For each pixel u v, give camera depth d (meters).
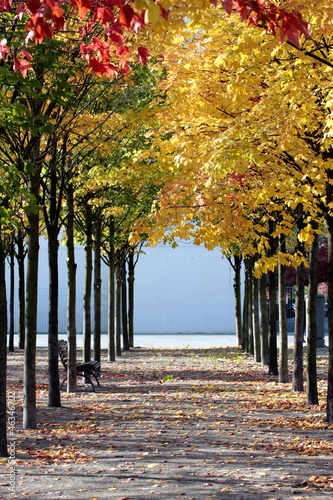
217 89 13.87
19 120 10.53
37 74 13.19
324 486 9.48
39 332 64.31
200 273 65.69
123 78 15.81
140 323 65.62
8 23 10.05
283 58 12.20
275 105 12.09
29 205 10.98
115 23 7.41
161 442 12.90
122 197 22.73
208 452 11.95
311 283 17.77
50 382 18.12
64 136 16.88
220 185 14.55
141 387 22.73
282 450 12.12
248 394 20.36
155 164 18.09
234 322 65.50
